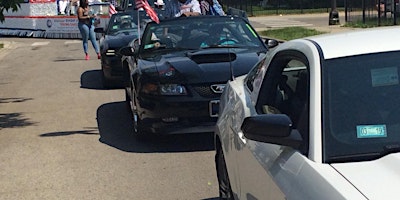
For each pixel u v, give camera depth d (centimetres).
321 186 276
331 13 2659
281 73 417
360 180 272
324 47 356
